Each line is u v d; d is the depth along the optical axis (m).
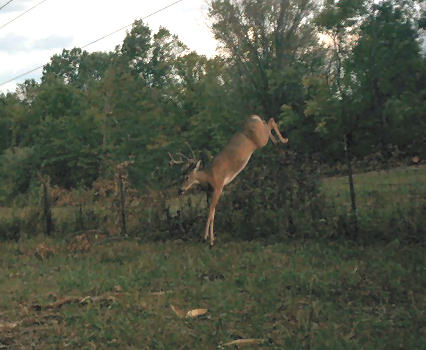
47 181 15.38
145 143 43.50
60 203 17.59
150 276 8.72
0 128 60.19
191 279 8.26
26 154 44.94
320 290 7.12
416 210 10.70
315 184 11.78
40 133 48.12
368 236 10.51
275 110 39.62
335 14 39.12
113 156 41.72
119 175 14.23
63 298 7.57
